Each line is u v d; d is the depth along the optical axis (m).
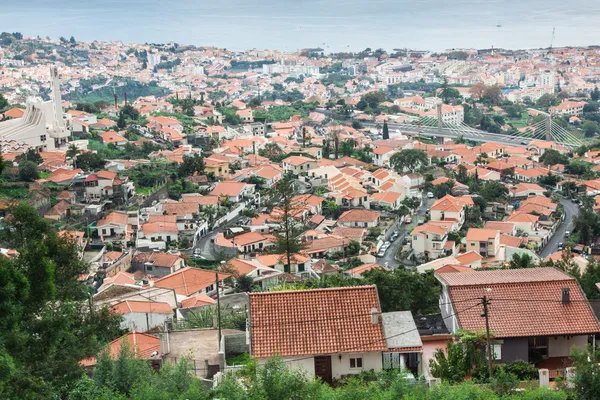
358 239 141.88
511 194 190.00
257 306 49.25
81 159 165.25
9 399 36.91
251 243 132.50
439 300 61.00
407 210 167.75
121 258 116.56
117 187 149.62
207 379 49.28
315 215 158.25
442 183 189.50
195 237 138.38
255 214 157.00
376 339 47.34
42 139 174.12
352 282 68.50
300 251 123.50
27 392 38.50
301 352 46.62
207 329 58.91
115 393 42.84
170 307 75.88
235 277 102.75
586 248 147.88
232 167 191.12
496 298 51.75
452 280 55.34
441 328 54.78
